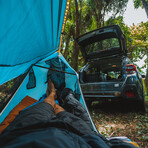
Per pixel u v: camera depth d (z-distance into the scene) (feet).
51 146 1.27
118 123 7.64
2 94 13.07
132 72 8.86
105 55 12.15
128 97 8.63
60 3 2.64
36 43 2.79
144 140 5.45
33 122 1.94
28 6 1.54
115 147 2.11
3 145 1.37
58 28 3.64
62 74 6.30
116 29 9.78
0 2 1.11
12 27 1.51
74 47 22.31
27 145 1.21
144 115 8.80
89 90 10.25
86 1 26.30
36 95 5.56
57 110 3.15
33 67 5.36
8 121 3.82
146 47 42.73
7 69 2.55
